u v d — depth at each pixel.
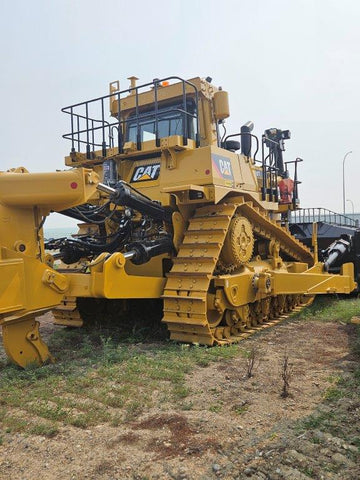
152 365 4.89
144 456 3.02
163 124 7.66
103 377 4.59
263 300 7.27
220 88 7.82
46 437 3.33
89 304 7.10
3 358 5.40
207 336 5.68
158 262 6.55
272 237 8.16
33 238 4.93
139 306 7.61
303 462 2.93
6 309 4.45
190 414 3.69
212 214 6.30
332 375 4.59
